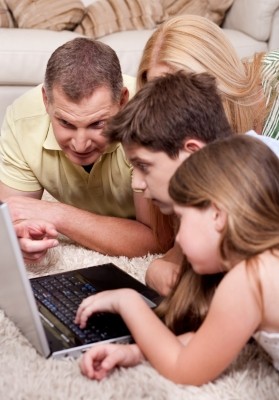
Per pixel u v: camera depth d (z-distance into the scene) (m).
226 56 1.41
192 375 0.94
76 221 1.50
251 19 3.05
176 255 1.26
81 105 1.31
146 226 1.53
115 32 3.09
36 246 1.35
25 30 2.94
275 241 0.92
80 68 1.31
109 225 1.51
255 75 1.50
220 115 1.12
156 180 1.09
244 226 0.91
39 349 1.02
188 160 0.97
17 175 1.66
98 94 1.31
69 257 1.47
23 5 3.06
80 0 3.21
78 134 1.35
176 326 1.07
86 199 1.67
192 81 1.12
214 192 0.92
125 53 2.90
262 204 0.92
